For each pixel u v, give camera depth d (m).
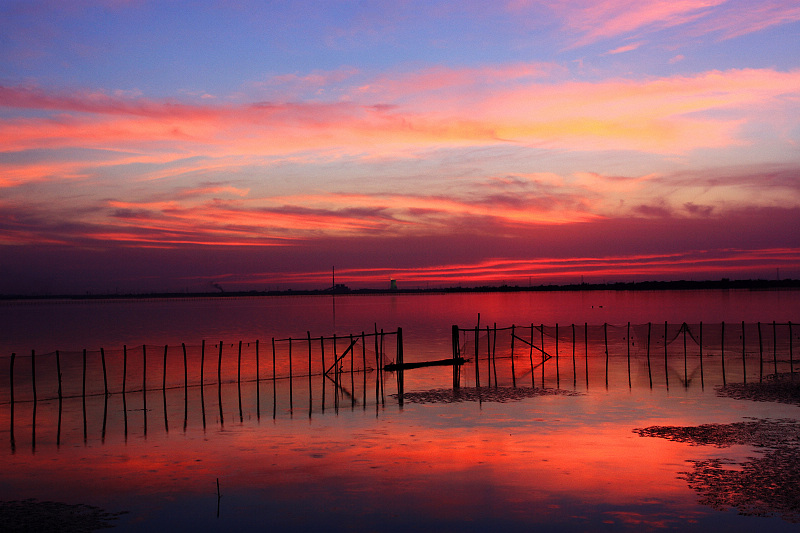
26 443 21.84
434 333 76.25
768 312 117.75
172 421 25.45
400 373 39.75
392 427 23.44
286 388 34.41
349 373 40.31
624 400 28.08
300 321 118.31
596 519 14.19
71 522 14.47
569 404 27.42
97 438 22.52
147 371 42.53
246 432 23.11
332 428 23.50
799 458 17.94
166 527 14.23
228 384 36.19
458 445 20.48
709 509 14.44
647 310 142.12
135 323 117.75
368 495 15.98
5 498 16.09
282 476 17.55
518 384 33.91
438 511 14.88
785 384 31.38
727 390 29.95
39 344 70.19
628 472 17.19
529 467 17.91
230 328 96.81
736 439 20.22
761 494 15.22
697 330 65.25
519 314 136.12
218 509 15.22
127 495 16.23
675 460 18.12
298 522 14.44
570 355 47.47
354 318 128.25
